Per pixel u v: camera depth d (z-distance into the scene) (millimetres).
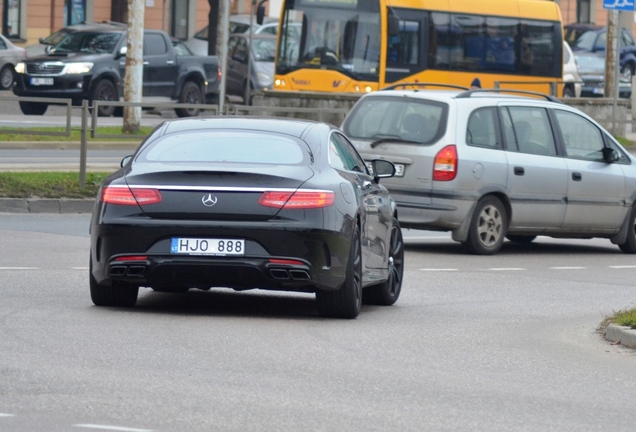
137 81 67000
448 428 16609
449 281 33125
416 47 78688
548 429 16828
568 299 30500
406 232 45625
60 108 63375
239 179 24547
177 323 24359
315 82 77312
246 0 131250
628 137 85938
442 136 38438
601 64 117312
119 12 123250
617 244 42875
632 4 71562
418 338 23906
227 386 18719
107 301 25938
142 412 16812
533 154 40250
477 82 82000
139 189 24672
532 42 85188
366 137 39562
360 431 16234
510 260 38656
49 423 16031
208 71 88812
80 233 39625
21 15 117375
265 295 29516
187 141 26000
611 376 20906
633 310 25828
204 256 24328
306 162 25391
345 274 25062
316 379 19562
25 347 21172
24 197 45375
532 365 21672
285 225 24328
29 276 30062
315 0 77750
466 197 38500
